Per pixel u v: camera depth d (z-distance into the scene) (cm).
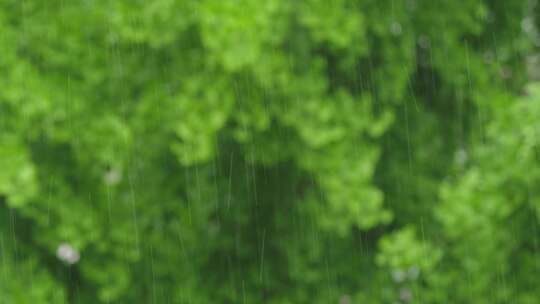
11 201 659
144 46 723
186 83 689
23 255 770
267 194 809
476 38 839
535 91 707
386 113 727
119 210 736
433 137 833
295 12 732
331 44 768
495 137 742
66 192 736
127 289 776
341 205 720
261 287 812
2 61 685
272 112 713
